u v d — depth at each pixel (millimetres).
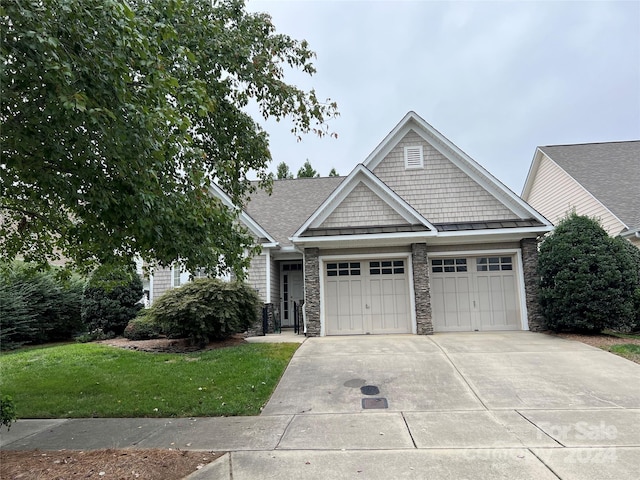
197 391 7250
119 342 12539
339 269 12836
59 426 6000
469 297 12773
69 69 3537
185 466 4422
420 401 6625
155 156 4246
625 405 6227
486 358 8828
